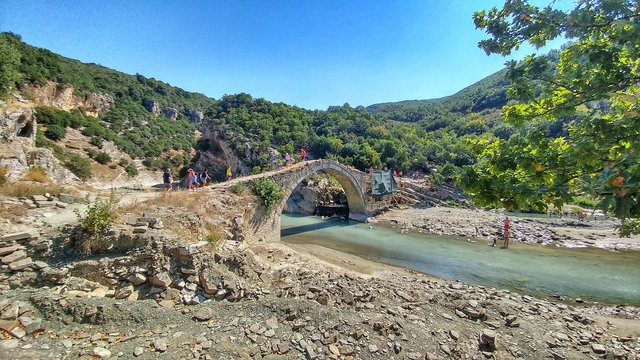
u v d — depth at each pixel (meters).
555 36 5.59
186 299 10.33
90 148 69.62
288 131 85.19
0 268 9.47
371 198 50.19
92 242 11.05
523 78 6.30
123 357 7.36
